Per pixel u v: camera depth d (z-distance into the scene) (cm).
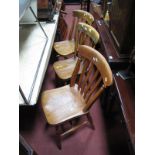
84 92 141
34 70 139
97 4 330
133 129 102
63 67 184
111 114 177
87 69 142
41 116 178
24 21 210
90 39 172
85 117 177
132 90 129
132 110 114
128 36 146
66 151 150
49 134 163
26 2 132
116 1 168
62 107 136
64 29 268
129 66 141
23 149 110
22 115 179
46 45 172
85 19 209
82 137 160
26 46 169
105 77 112
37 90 123
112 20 187
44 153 148
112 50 168
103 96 182
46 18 218
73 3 527
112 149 151
